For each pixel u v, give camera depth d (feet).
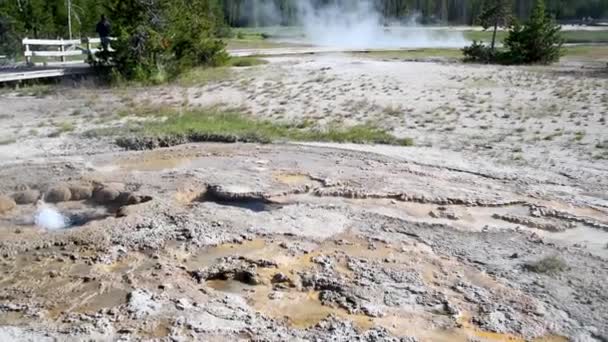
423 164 31.78
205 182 27.55
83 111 46.06
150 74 63.26
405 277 19.03
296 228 22.68
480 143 36.91
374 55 103.96
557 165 32.14
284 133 38.37
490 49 95.55
